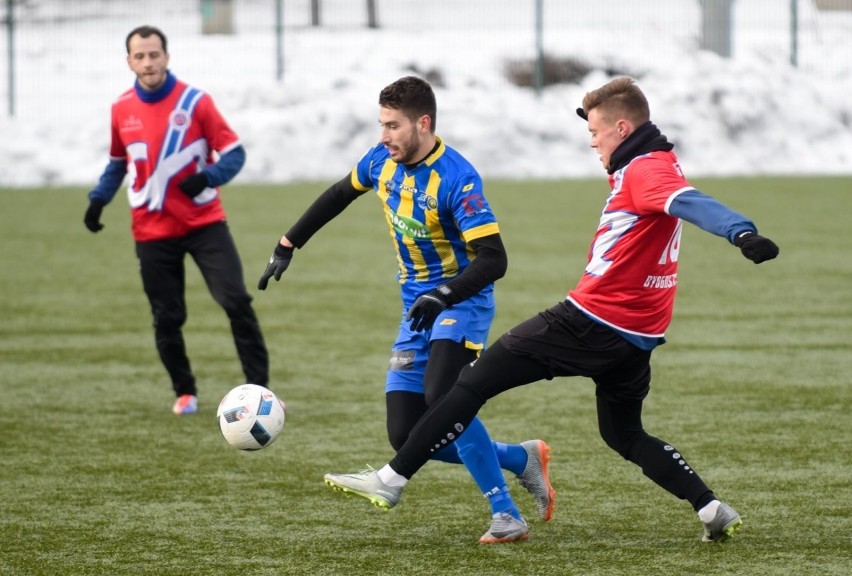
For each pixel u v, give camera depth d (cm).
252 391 1842
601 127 1565
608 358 1578
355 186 1791
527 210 5900
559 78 9112
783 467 2058
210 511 1828
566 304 1595
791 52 9519
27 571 1548
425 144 1672
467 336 1695
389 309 3659
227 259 2484
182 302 2522
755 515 1786
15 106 8888
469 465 1678
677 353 3042
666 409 2491
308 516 1803
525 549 1633
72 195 6531
